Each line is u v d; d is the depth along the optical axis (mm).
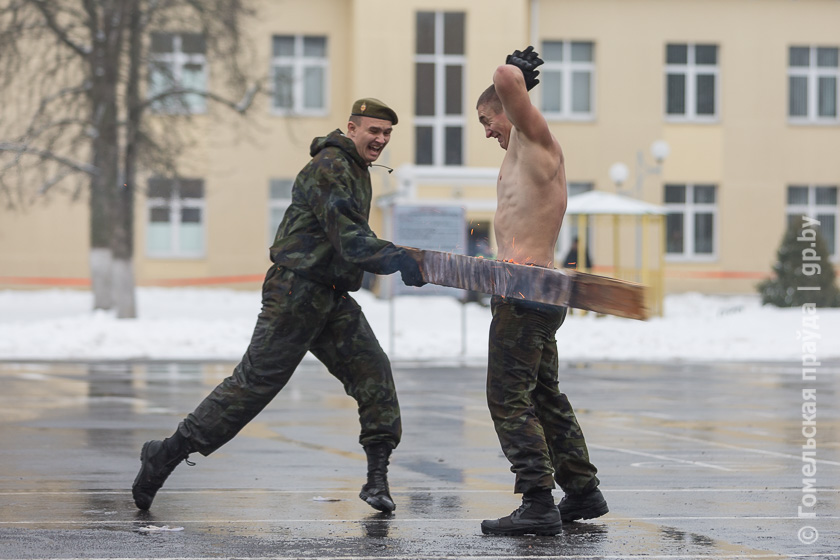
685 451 9875
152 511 6844
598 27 41469
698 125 41875
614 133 41531
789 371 19172
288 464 8914
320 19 40531
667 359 21719
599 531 6305
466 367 19547
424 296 35375
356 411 12812
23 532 6160
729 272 42156
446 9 39656
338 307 6809
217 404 6672
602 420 12289
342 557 5578
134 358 20891
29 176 35094
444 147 40000
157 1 26547
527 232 6348
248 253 40344
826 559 5613
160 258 40031
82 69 26984
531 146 6363
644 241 31516
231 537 6051
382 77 39438
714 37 41906
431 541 5988
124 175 26688
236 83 28219
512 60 6523
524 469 6180
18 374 17734
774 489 7836
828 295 31750
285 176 40438
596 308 5523
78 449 9711
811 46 42562
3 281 38906
